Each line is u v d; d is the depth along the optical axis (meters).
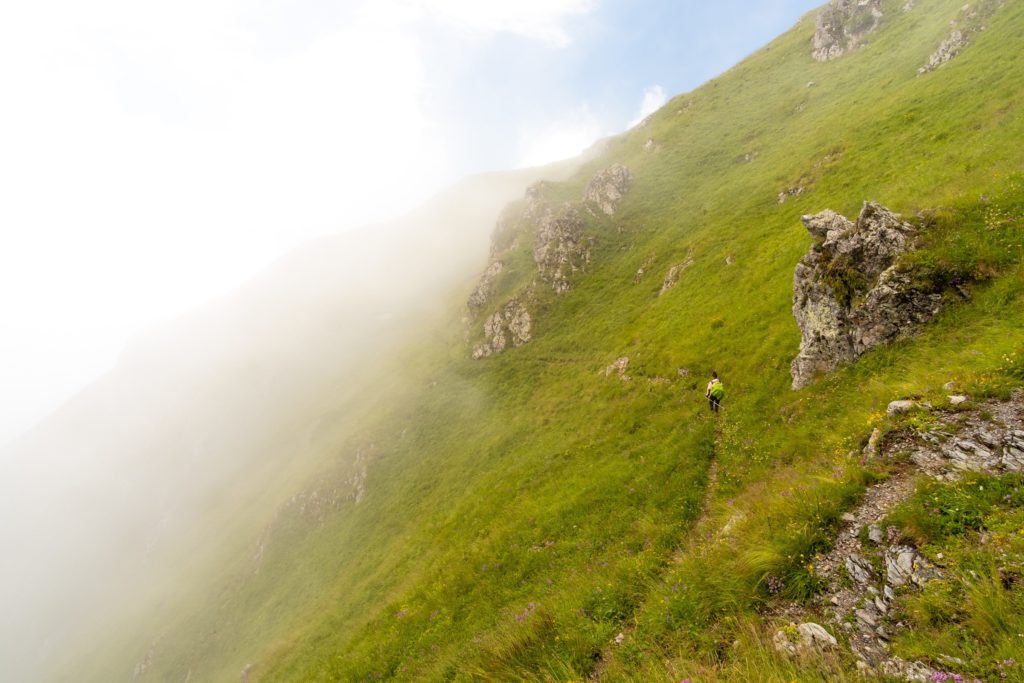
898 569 7.50
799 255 33.44
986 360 11.95
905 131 37.34
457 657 13.75
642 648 8.98
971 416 10.07
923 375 13.77
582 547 19.69
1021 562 6.36
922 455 9.70
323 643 33.97
